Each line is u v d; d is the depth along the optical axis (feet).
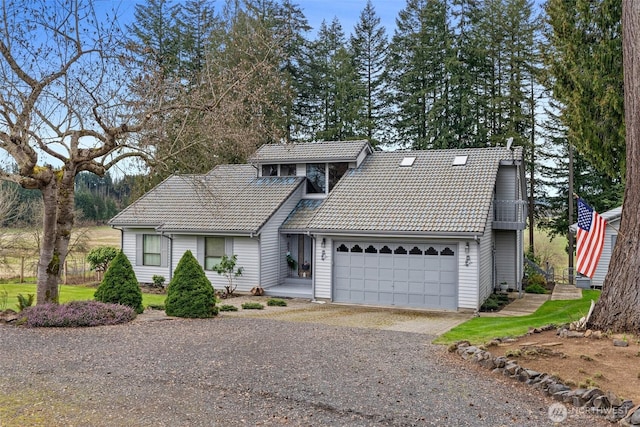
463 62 112.37
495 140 107.86
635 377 25.31
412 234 56.54
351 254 61.87
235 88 52.75
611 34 54.44
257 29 84.74
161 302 58.80
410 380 26.45
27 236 88.38
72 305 42.01
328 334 39.42
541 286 75.92
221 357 30.86
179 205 76.18
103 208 117.80
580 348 30.42
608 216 73.20
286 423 20.66
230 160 91.66
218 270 67.31
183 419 20.97
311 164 77.10
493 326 43.91
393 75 122.52
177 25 103.86
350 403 22.97
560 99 60.64
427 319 50.62
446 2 115.14
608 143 55.21
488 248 65.57
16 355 30.50
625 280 33.76
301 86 117.08
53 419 20.74
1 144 40.93
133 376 26.76
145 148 45.93
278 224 71.26
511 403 23.11
